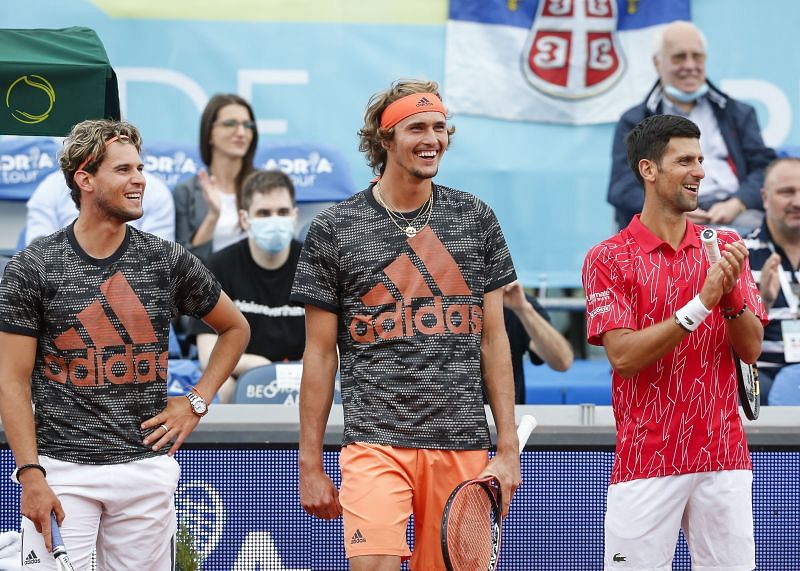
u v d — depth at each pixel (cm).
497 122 1856
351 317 858
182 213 1722
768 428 1041
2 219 1764
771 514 1026
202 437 1020
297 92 1836
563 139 1862
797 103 1864
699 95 1816
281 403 1291
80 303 835
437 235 856
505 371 866
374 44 1841
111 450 841
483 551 823
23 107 970
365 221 862
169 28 1819
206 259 1605
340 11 1834
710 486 877
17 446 816
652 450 879
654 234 902
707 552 888
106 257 848
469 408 844
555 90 1855
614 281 895
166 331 868
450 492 844
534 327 1297
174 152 1762
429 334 841
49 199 1658
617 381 904
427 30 1844
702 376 877
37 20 1805
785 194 1655
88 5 1808
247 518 1023
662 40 1811
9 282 828
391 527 821
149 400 859
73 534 835
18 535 977
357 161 1842
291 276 1509
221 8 1822
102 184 829
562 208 1856
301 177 1752
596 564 1027
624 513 890
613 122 1862
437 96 859
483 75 1847
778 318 1589
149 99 1822
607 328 884
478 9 1841
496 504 840
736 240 898
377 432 838
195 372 1458
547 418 1073
